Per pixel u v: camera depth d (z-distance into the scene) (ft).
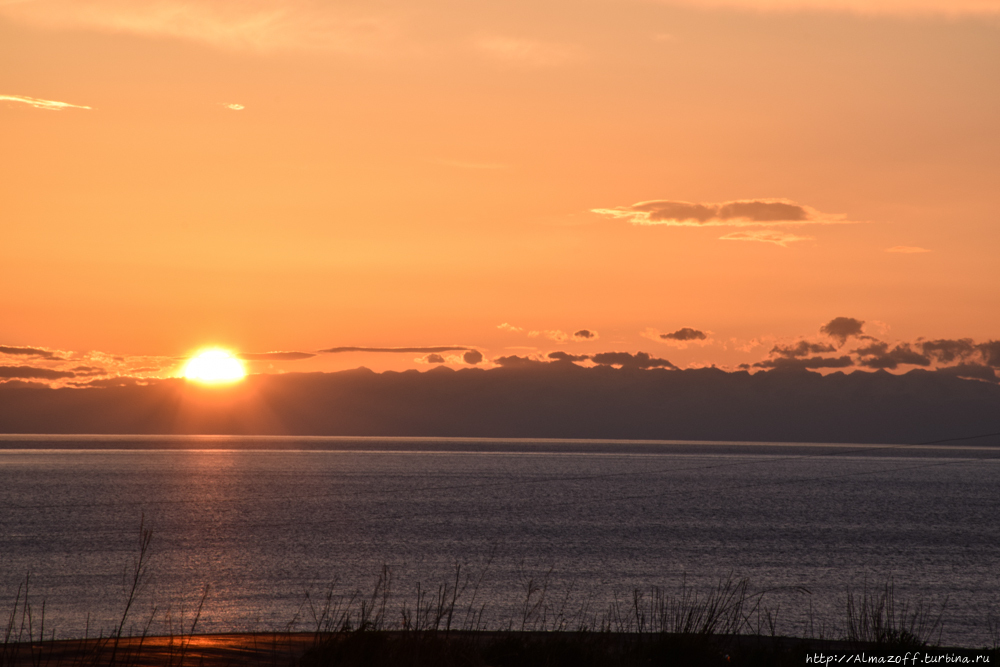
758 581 184.75
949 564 220.43
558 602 143.95
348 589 162.09
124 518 315.17
